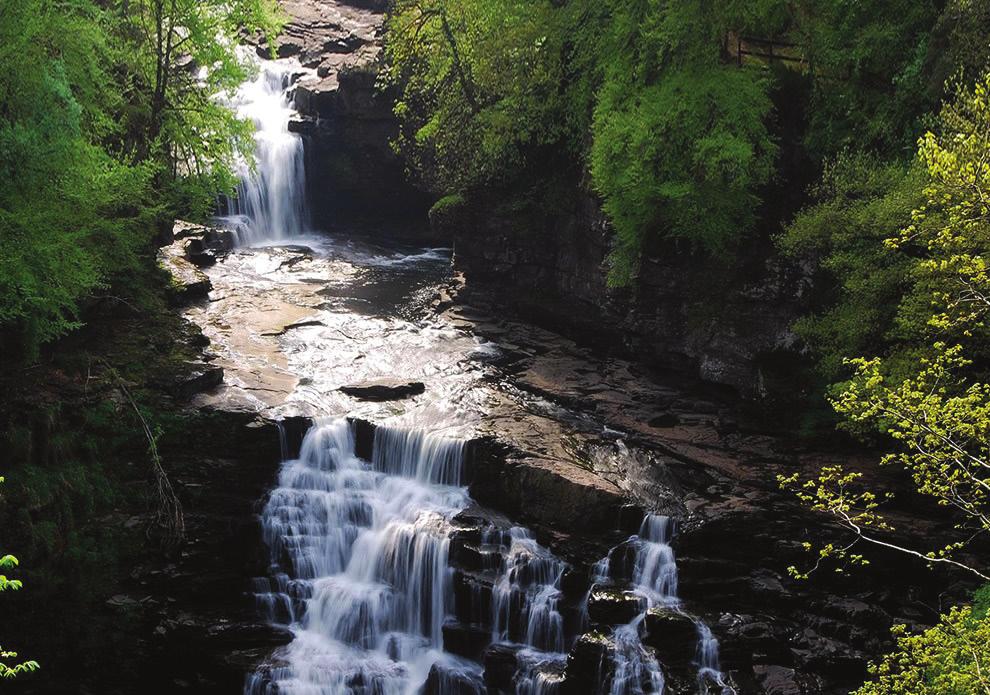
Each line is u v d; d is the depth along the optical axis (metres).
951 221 19.66
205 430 34.66
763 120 36.34
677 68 36.28
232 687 30.45
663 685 26.81
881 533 28.97
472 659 30.36
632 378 38.91
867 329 30.34
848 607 27.88
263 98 59.06
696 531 29.69
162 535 32.47
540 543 31.25
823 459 32.97
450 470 33.78
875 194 32.06
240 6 43.16
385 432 34.81
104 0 42.50
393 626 32.03
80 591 31.22
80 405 33.69
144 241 38.38
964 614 18.61
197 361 37.47
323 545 33.28
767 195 36.25
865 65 35.94
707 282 37.12
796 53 39.31
